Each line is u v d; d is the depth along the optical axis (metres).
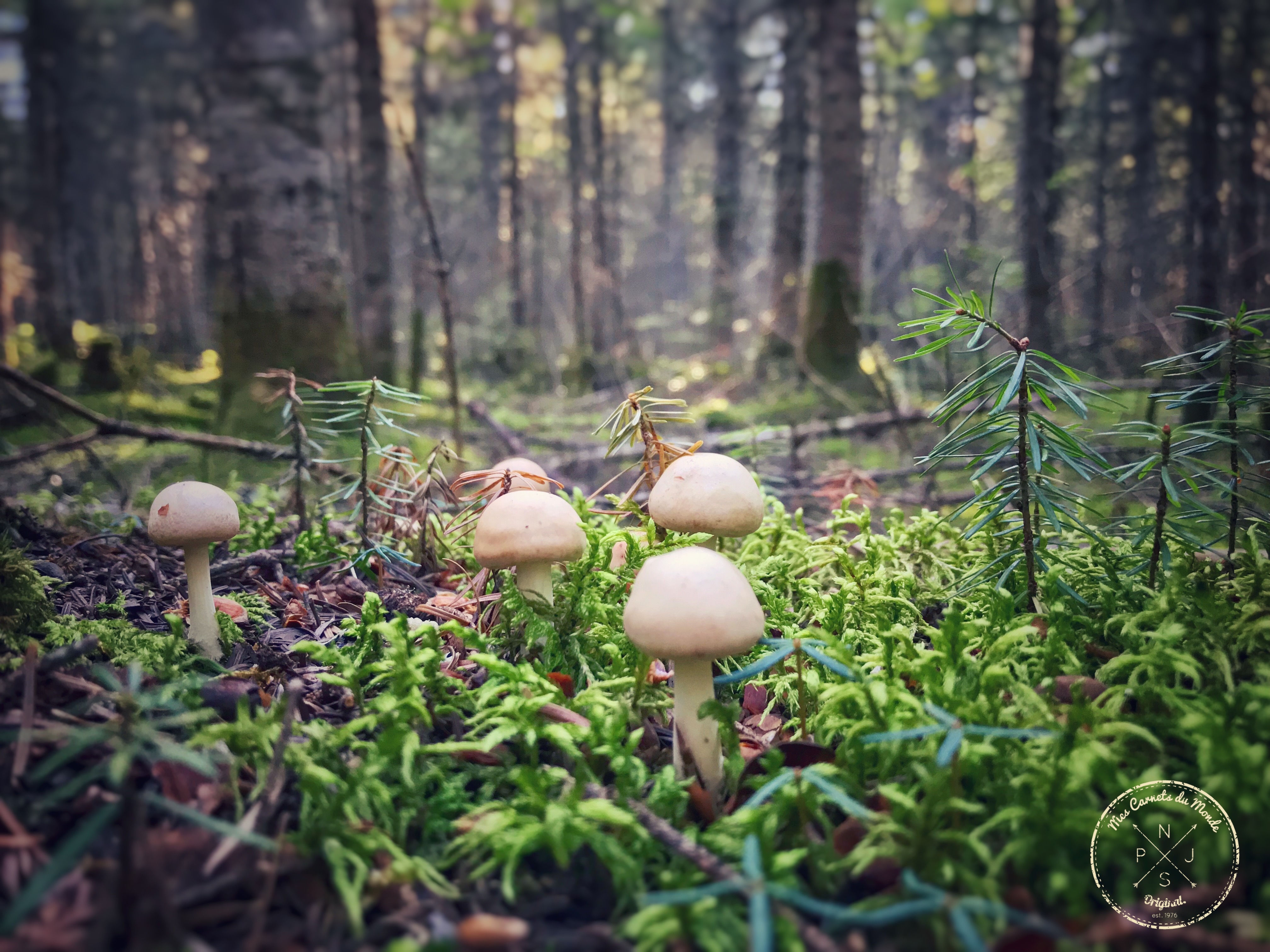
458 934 0.19
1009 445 0.28
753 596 0.23
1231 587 0.29
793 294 1.26
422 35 2.78
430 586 0.38
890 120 3.11
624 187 3.95
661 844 0.21
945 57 3.07
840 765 0.23
